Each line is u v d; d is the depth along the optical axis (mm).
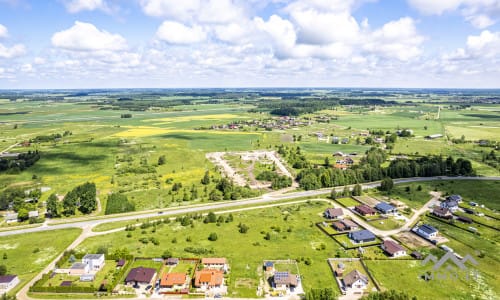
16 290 89750
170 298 86312
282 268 99000
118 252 105750
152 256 106562
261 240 117938
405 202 153250
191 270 98625
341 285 90375
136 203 157375
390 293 80688
